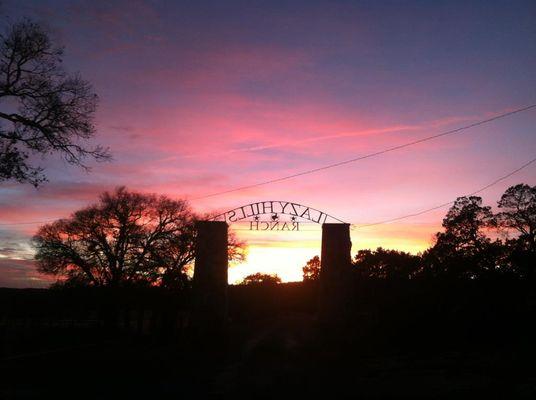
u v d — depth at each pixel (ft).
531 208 167.32
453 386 46.29
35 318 172.76
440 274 121.39
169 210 171.12
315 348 94.53
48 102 68.64
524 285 113.80
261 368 65.72
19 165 66.39
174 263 165.89
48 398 44.24
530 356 63.46
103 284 170.60
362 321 129.59
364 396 43.01
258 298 281.33
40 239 175.01
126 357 80.38
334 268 137.18
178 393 46.70
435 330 100.73
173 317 163.53
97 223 170.50
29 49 66.44
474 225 170.81
